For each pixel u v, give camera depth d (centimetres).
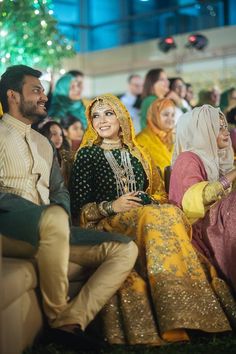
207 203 486
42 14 767
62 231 402
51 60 796
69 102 852
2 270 385
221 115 521
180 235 446
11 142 446
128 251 426
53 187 461
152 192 514
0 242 369
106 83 1347
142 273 447
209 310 434
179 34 1335
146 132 765
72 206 486
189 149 513
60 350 407
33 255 415
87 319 412
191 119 515
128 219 457
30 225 403
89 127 507
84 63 1355
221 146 519
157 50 1289
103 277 419
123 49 1329
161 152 747
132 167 498
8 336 377
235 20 1345
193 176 495
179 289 427
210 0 1345
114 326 427
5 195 427
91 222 475
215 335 432
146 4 1491
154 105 759
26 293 402
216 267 473
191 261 443
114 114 502
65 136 730
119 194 489
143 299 431
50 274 404
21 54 763
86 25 1538
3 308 370
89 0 1552
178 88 909
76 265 439
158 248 436
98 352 405
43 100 460
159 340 422
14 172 443
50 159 462
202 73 1230
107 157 495
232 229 469
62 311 409
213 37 1230
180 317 418
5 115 455
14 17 749
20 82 454
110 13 1540
